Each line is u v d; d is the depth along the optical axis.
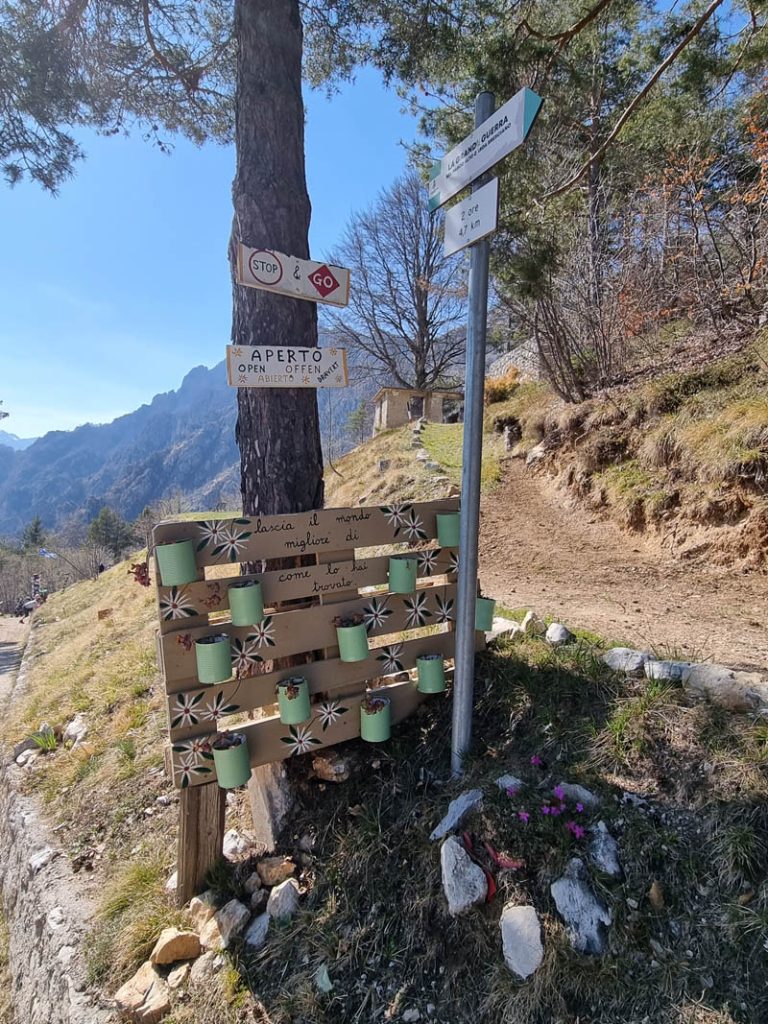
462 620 2.18
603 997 1.50
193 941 2.01
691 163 5.75
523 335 9.45
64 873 2.66
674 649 2.77
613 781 1.96
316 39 4.20
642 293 6.70
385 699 2.42
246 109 2.45
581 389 7.61
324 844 2.19
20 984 2.57
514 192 4.95
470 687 2.22
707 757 1.90
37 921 2.48
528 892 1.71
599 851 1.74
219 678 1.97
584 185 6.62
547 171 5.73
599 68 6.60
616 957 1.55
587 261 6.99
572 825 1.80
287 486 2.56
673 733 2.01
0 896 3.43
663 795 1.86
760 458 4.43
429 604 2.52
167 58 4.45
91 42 4.20
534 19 4.59
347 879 2.04
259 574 2.14
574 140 7.01
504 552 5.76
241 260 2.26
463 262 14.45
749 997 1.41
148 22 4.05
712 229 6.01
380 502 8.12
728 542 4.48
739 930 1.51
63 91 4.21
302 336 2.50
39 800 3.39
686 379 5.93
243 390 2.60
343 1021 1.69
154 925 2.13
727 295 5.88
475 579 2.18
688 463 5.17
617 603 3.96
